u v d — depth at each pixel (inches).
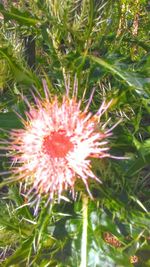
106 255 8.5
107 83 9.5
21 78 8.8
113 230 8.5
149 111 8.5
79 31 9.2
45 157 7.6
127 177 8.7
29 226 9.0
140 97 8.7
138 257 9.0
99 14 9.6
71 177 7.5
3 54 8.6
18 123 8.9
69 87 8.6
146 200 9.3
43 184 7.7
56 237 8.7
